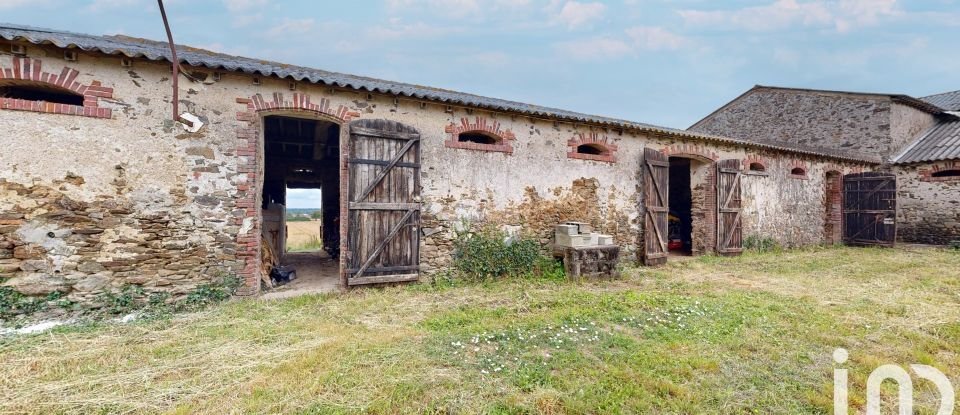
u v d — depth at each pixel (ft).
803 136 49.67
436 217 21.71
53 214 15.08
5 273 14.53
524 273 23.11
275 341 12.80
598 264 23.24
